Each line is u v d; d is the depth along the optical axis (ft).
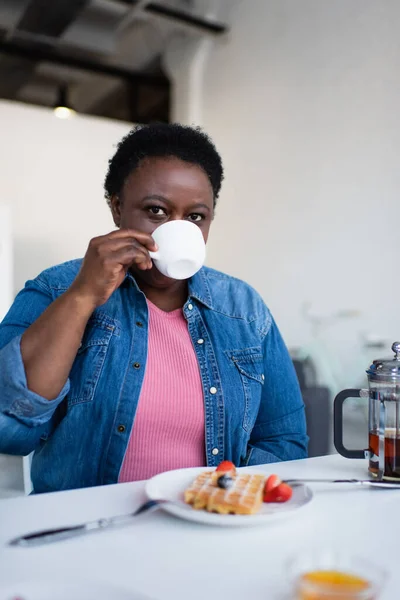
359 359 11.61
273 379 3.53
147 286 3.42
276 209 14.23
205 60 17.16
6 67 17.28
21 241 15.88
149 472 3.07
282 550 1.82
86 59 17.47
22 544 1.81
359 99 11.79
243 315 3.59
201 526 2.01
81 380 3.10
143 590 1.55
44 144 16.20
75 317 2.61
